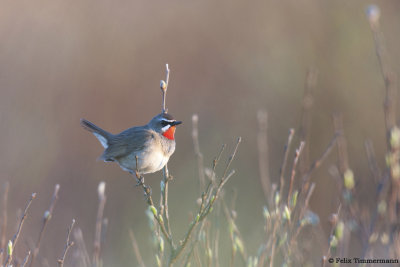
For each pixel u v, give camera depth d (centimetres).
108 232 1541
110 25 2156
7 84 1948
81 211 1662
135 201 1672
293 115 1898
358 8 1992
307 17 2084
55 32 2112
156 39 2145
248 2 2228
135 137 1059
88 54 2041
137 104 1995
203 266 913
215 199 785
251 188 1667
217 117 2000
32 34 2095
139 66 2053
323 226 1381
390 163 556
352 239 1281
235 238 848
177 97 2052
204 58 2120
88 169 1811
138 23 2184
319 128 1812
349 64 1914
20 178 1745
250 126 1931
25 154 1802
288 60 2008
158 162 1084
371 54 1898
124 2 2277
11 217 1547
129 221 1591
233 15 2217
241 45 2138
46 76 1973
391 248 562
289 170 1669
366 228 629
